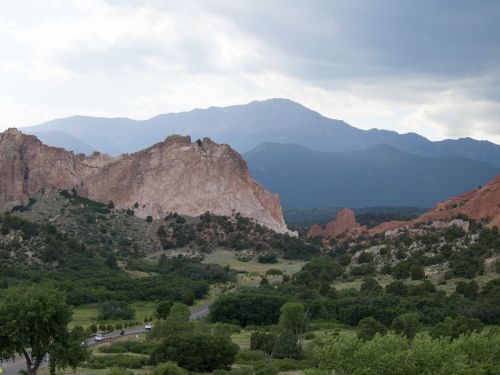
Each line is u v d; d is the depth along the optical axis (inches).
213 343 4215.1
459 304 6333.7
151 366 4220.0
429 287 7066.9
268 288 7819.9
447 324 4955.7
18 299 3422.7
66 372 3860.7
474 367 3216.0
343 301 6574.8
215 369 4178.2
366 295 6983.3
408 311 6023.6
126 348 4867.1
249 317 6309.1
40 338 3400.6
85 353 3538.4
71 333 3582.7
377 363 3021.7
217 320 6373.0
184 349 4195.4
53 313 3385.8
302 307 5585.6
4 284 6845.5
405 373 3021.7
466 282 7249.0
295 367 4284.0
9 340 3361.2
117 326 6028.5
